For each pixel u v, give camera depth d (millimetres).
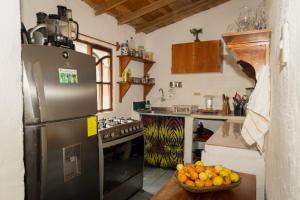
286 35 841
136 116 4141
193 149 3906
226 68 4184
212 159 1903
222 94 4219
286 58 843
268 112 1744
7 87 1080
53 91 1595
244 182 1402
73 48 1976
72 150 1774
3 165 1071
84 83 1894
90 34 3227
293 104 707
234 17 4043
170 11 4070
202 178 1263
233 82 4145
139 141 3131
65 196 1720
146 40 4746
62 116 1667
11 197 1114
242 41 1956
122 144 2756
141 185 3207
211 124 4332
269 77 1797
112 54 3717
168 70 4609
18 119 1147
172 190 1289
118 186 2678
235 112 3680
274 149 1255
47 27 1858
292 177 698
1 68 1049
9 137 1099
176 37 4508
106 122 2984
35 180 1477
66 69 1706
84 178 1912
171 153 3906
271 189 1347
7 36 1071
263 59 1916
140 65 4547
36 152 1475
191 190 1234
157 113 3941
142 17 4023
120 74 3891
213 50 4023
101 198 2381
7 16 1069
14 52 1111
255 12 2508
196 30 4184
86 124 1920
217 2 4059
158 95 4711
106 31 3557
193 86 4438
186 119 3768
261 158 1807
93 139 2014
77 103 1814
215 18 4188
